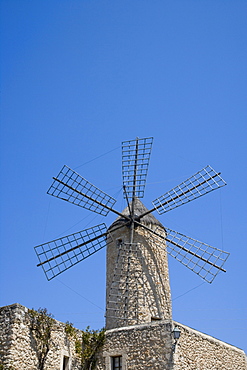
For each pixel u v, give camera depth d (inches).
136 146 915.4
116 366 679.7
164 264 850.8
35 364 607.2
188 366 646.5
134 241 838.5
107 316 795.4
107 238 879.7
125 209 894.4
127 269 810.8
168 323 655.8
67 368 666.2
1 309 616.7
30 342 611.8
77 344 690.8
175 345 636.1
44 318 645.3
